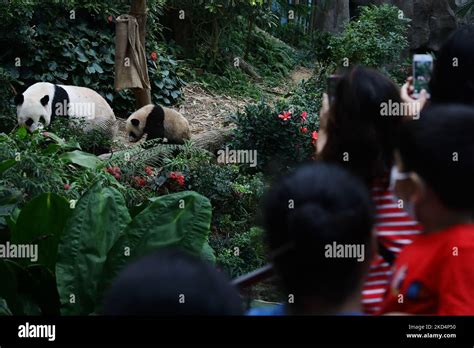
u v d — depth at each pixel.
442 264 2.44
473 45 3.35
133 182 8.59
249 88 16.66
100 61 14.23
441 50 3.43
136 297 1.83
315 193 2.21
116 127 11.73
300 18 21.75
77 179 7.73
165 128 11.48
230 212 9.12
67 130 10.18
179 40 17.50
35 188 6.82
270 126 10.12
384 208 2.99
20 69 13.66
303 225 2.17
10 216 5.20
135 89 12.76
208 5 16.81
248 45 18.33
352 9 21.30
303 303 2.24
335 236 2.17
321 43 14.80
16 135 8.20
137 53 12.45
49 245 5.02
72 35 14.11
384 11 14.88
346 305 2.24
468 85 3.34
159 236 4.54
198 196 4.65
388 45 14.34
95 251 4.58
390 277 2.82
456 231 2.45
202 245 4.56
